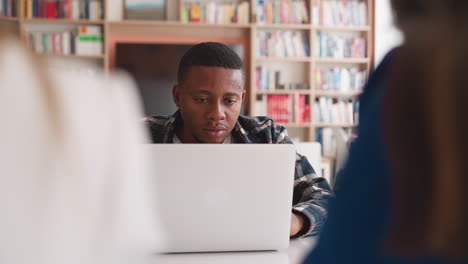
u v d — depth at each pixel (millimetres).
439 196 431
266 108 5867
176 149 1176
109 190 461
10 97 431
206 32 5836
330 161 5633
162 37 5789
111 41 5715
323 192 1654
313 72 5879
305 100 5984
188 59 1694
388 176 470
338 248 504
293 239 1419
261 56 5801
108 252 464
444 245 433
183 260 1187
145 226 489
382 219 473
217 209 1210
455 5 426
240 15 5785
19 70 436
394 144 463
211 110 1685
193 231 1213
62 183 442
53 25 5688
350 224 495
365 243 483
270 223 1235
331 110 5934
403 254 457
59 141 440
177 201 1194
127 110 481
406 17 453
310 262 533
